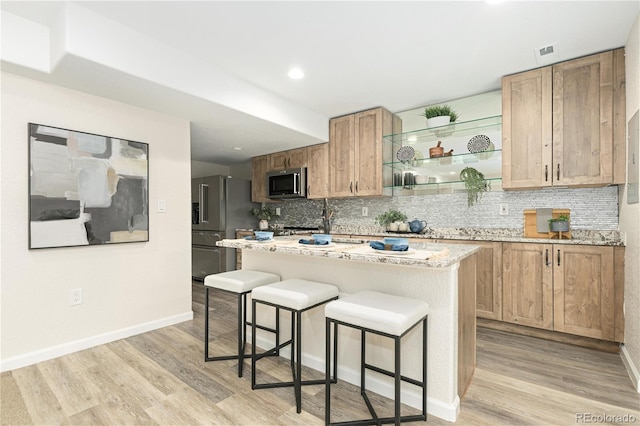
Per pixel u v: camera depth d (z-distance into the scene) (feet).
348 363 6.53
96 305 8.25
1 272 6.82
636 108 6.64
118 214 8.61
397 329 4.47
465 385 6.14
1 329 6.81
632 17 6.56
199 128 11.37
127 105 8.87
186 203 10.34
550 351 7.96
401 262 4.74
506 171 9.27
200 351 7.90
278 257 7.89
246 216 17.20
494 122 10.69
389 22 6.75
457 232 11.56
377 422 5.09
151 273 9.42
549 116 8.68
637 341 6.38
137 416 5.32
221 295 13.53
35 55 6.68
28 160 7.11
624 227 7.85
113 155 8.51
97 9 6.35
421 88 10.32
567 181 8.42
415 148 12.53
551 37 7.35
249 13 6.47
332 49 7.89
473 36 7.29
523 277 8.93
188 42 7.57
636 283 6.55
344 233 13.34
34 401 5.72
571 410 5.52
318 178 13.96
